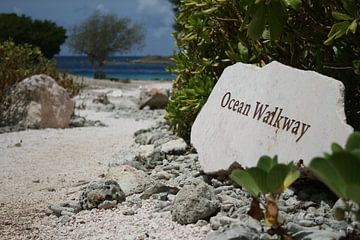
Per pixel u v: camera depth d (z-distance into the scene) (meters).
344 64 5.02
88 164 6.60
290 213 4.00
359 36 4.73
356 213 2.86
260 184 2.98
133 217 4.22
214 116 5.09
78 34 44.94
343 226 3.54
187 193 4.04
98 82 28.52
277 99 4.51
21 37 45.16
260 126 4.55
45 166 6.59
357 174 2.46
